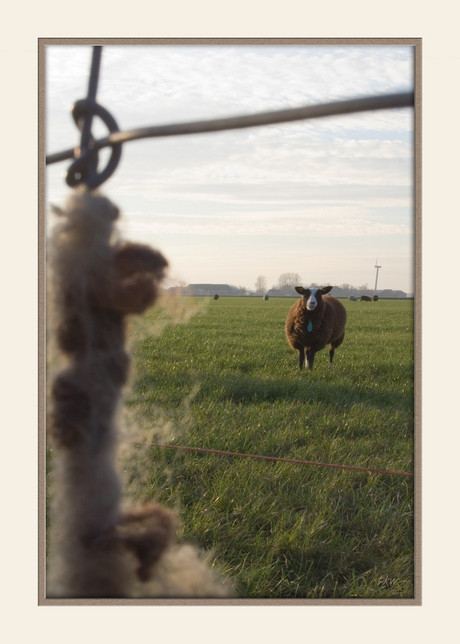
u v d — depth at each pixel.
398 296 54.44
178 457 4.06
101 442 1.09
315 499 3.44
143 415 4.84
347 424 4.98
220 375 7.07
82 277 1.05
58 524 1.13
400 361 8.88
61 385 1.05
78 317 1.05
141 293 1.01
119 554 1.10
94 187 1.08
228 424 4.88
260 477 3.72
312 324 8.99
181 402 5.57
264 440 4.47
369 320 21.06
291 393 6.39
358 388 6.66
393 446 4.49
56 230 1.08
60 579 1.14
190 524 3.06
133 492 3.23
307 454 4.25
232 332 14.53
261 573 2.68
